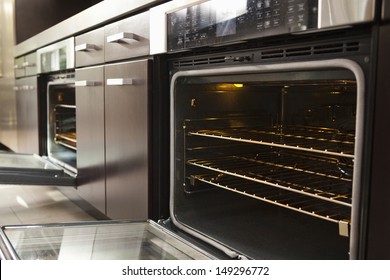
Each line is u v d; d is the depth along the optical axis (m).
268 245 1.08
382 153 0.70
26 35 3.07
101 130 1.72
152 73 1.35
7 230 1.10
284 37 0.88
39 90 2.54
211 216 1.33
